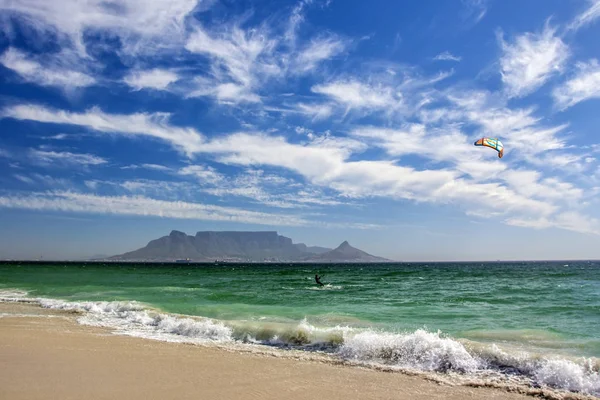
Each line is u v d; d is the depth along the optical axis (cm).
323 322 1508
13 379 759
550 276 6234
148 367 874
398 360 981
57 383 739
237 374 840
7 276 5438
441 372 884
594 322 1515
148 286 3591
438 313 1784
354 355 1030
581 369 845
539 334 1259
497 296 2672
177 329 1383
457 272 8450
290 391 737
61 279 4731
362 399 702
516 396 735
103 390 707
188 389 730
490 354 963
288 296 2664
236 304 2144
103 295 2620
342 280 5141
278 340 1208
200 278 5441
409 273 7969
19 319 1580
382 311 1848
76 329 1369
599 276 6122
